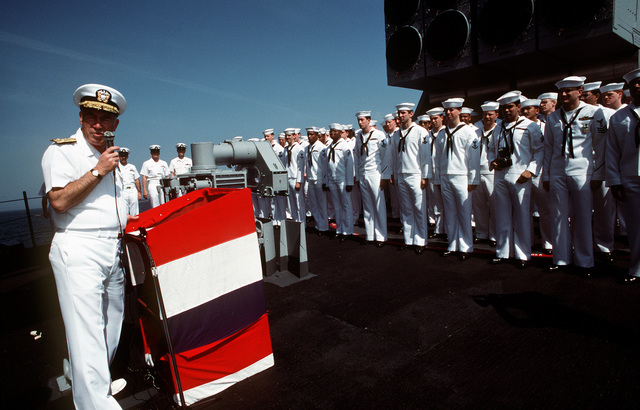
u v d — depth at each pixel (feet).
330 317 12.19
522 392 7.88
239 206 8.71
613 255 15.74
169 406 8.27
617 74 18.92
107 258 7.64
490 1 19.26
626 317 10.62
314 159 25.44
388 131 20.62
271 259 16.79
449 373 8.72
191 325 8.13
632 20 17.34
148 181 34.88
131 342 11.37
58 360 10.68
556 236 14.70
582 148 13.82
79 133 7.69
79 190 6.82
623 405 7.27
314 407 7.88
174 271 7.85
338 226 24.04
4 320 13.74
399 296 13.43
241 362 8.94
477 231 21.01
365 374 8.94
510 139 15.57
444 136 17.71
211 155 14.90
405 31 22.98
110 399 7.40
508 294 12.90
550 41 17.76
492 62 19.90
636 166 12.32
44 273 19.89
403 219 20.02
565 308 11.50
